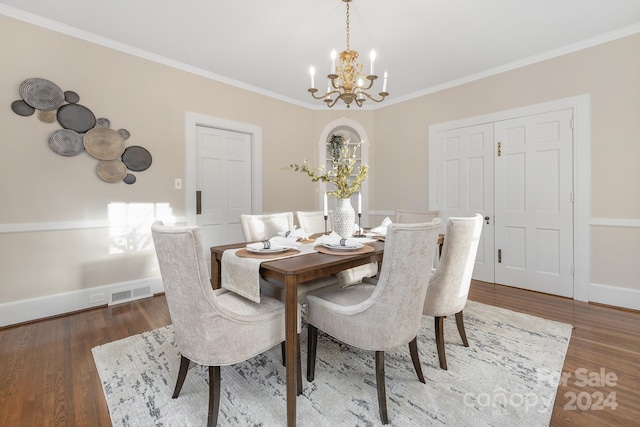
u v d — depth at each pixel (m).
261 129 4.09
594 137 2.85
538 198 3.20
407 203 4.33
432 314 1.78
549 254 3.15
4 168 2.38
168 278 1.30
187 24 2.59
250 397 1.55
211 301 1.27
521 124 3.29
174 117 3.29
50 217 2.57
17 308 2.43
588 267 2.92
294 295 1.36
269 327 1.47
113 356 1.94
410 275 1.36
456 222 1.71
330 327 1.54
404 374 1.73
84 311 2.72
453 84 3.80
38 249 2.54
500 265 3.50
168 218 3.26
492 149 3.51
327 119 4.73
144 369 1.80
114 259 2.92
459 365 1.82
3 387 1.62
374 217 4.73
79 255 2.73
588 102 2.87
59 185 2.61
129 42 2.88
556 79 3.04
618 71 2.71
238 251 1.78
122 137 2.93
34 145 2.49
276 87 4.02
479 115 3.60
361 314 1.40
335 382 1.67
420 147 4.17
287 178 4.41
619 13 2.43
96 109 2.78
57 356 1.95
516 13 2.43
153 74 3.13
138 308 2.80
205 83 3.53
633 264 2.71
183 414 1.42
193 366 1.83
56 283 2.62
